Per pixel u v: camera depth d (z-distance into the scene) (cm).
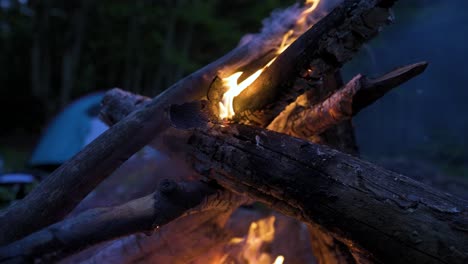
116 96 236
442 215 121
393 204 126
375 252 128
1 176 416
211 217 191
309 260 240
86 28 1658
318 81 153
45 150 646
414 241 121
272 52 172
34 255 128
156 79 1634
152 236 188
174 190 148
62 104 1585
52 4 1606
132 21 1595
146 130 168
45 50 1648
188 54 1658
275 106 163
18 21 1670
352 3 138
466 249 116
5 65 1683
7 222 154
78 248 134
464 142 783
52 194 159
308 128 187
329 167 138
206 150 162
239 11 1538
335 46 142
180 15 1505
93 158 164
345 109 169
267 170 145
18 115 1570
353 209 130
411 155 767
